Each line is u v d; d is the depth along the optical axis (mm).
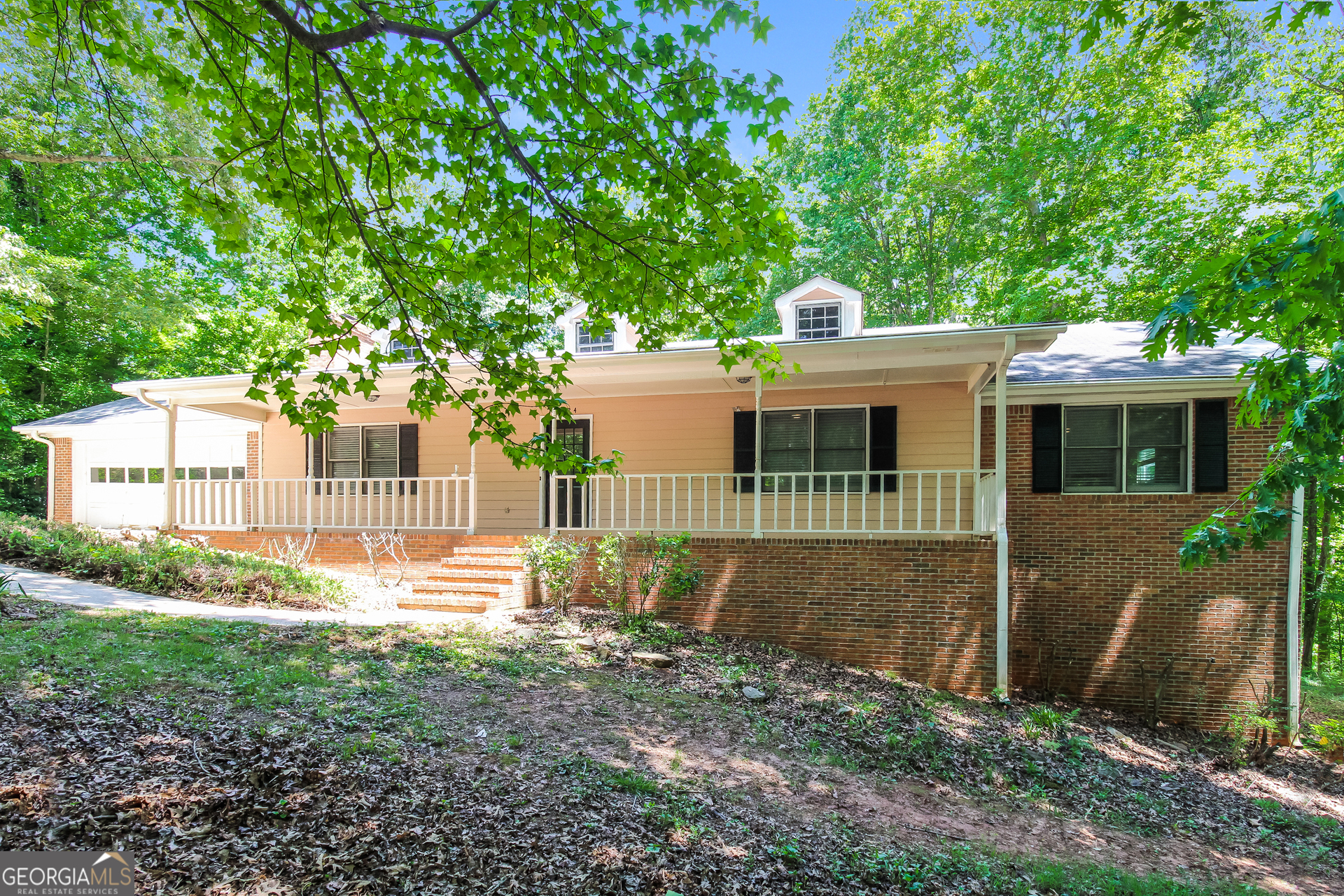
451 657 7258
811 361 9773
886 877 4328
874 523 11422
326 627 7844
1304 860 6035
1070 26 20938
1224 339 11594
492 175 4574
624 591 10180
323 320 4410
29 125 12711
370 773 4324
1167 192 20172
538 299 4898
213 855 3293
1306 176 18422
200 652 6223
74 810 3438
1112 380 10211
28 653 5605
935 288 27203
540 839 3936
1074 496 10648
